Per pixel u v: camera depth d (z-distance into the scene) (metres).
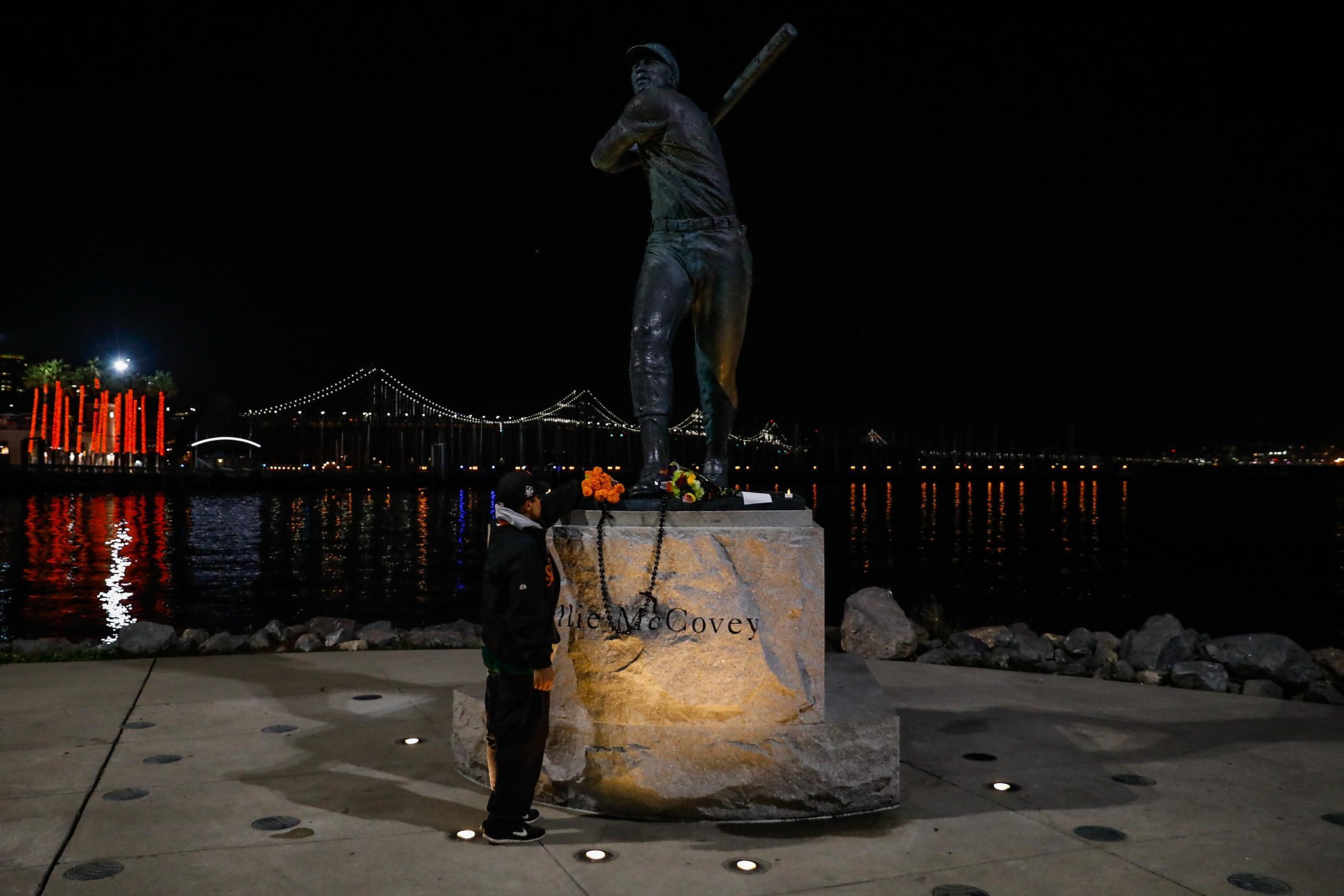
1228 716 6.34
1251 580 36.62
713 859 3.97
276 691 6.84
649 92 5.45
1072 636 8.88
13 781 4.84
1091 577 37.62
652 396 5.19
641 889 3.68
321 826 4.28
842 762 4.45
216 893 3.61
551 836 4.20
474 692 5.05
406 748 5.45
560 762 4.54
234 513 70.38
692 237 5.40
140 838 4.12
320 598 27.98
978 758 5.38
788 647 4.48
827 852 4.05
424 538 50.56
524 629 3.99
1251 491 167.00
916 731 5.95
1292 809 4.57
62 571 33.53
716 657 4.46
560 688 4.57
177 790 4.72
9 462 95.69
